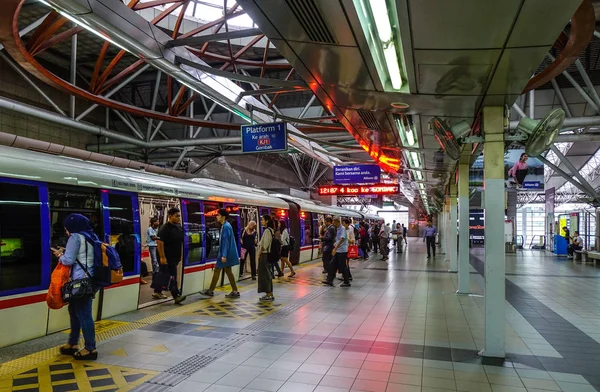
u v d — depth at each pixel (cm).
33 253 638
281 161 3897
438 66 499
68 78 2092
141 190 889
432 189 2291
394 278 1405
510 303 1016
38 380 492
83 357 561
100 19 644
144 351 604
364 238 2142
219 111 2416
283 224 1416
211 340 661
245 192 1501
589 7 585
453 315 852
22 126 1844
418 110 693
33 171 654
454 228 1587
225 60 1588
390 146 1121
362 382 502
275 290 1136
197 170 2670
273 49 2036
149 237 1287
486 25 396
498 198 614
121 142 2394
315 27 441
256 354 598
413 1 360
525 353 620
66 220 556
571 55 743
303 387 486
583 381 512
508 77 521
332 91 657
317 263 1931
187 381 500
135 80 2264
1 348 591
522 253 2847
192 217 1072
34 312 636
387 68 572
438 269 1681
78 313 559
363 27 436
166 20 1912
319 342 659
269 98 2194
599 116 1552
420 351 620
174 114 1688
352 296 1056
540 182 2848
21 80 1853
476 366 561
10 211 612
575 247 2283
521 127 619
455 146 703
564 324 805
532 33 408
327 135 2219
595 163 3819
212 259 1145
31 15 1489
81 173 746
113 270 567
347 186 2583
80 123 1753
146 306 890
